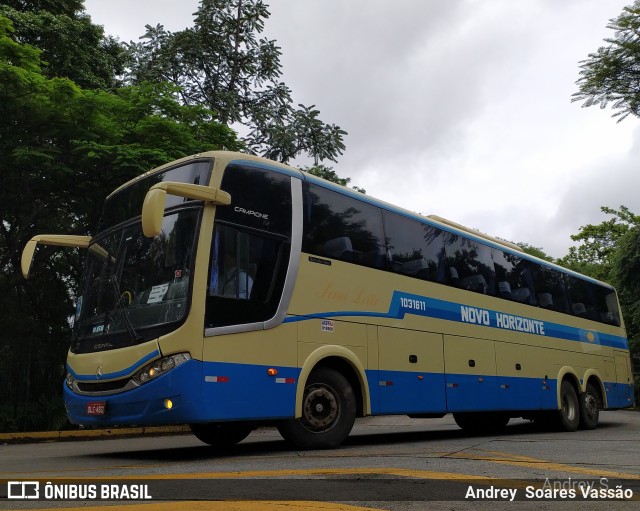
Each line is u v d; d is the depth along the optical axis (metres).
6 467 7.17
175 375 6.81
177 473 5.86
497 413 13.37
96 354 7.53
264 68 25.39
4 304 16.03
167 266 7.39
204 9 25.05
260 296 7.70
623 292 26.14
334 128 25.02
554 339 13.91
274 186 8.27
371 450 8.24
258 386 7.44
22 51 14.39
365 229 9.48
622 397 16.44
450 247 11.34
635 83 19.38
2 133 14.09
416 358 9.86
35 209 15.60
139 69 23.81
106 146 14.06
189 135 15.79
